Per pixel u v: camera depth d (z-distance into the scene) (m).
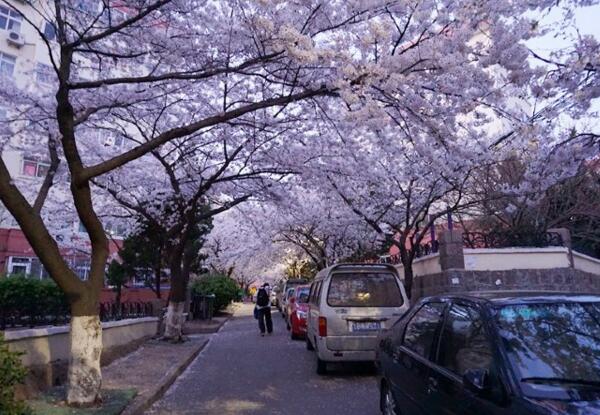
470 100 7.91
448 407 4.05
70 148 7.28
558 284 13.59
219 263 33.84
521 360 3.66
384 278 9.85
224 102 12.08
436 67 7.43
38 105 11.38
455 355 4.33
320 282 10.95
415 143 9.41
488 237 14.93
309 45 6.77
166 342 14.74
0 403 4.67
